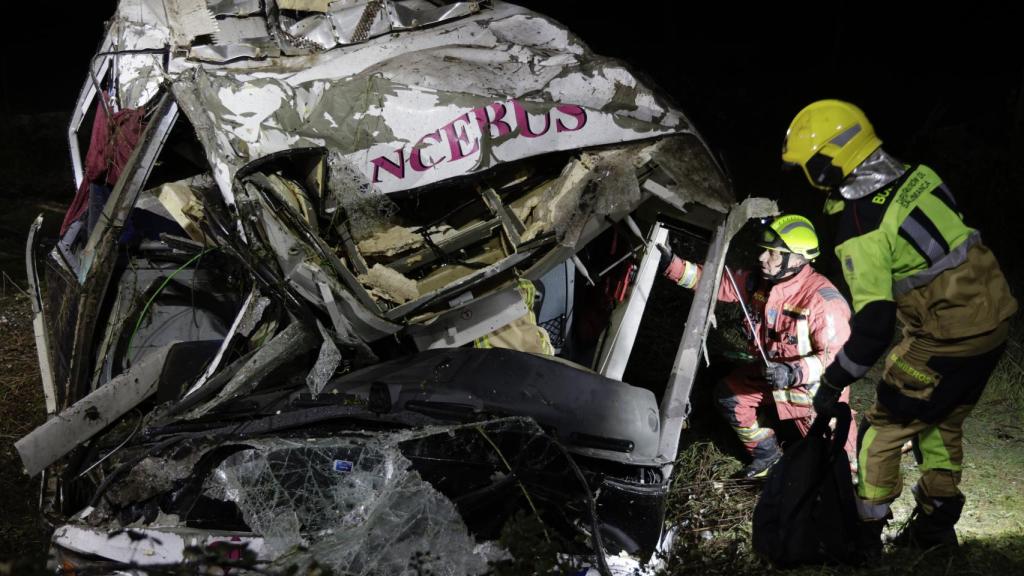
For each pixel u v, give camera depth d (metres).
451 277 3.93
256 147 3.80
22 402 5.36
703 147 4.10
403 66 3.99
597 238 4.74
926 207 3.34
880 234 3.32
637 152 4.02
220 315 4.64
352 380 3.66
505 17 4.34
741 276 4.63
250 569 2.79
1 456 4.70
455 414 3.38
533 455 3.30
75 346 4.03
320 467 3.19
